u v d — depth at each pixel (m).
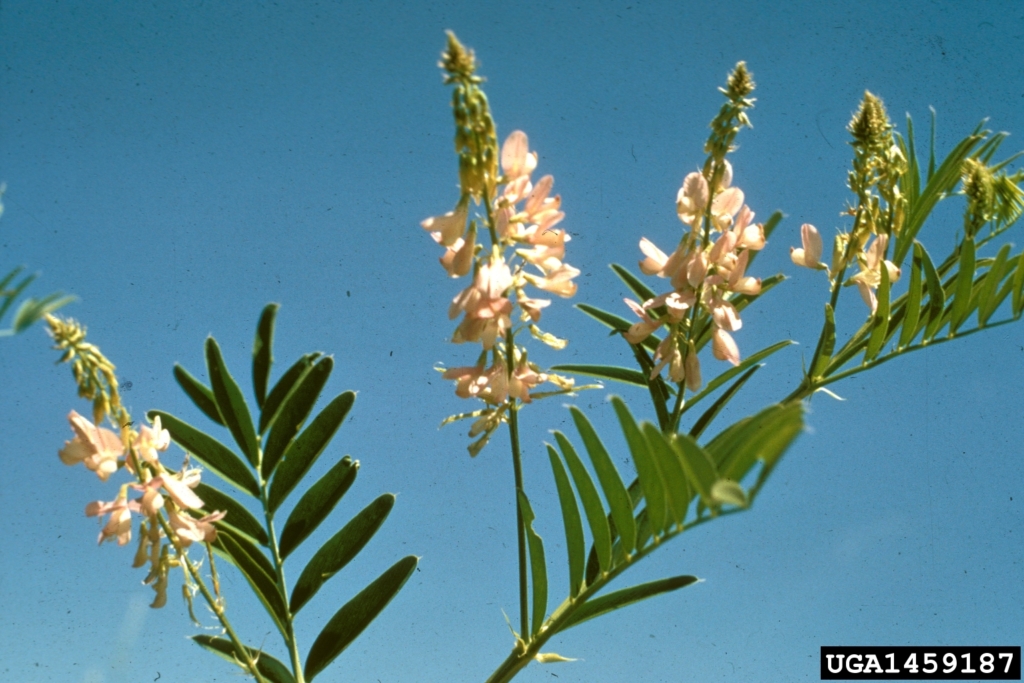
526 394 0.40
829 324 0.42
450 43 0.37
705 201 0.40
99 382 0.38
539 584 0.40
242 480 0.41
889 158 0.42
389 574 0.41
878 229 0.42
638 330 0.41
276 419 0.41
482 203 0.38
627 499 0.37
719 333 0.40
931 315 0.42
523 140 0.38
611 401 0.34
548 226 0.39
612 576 0.38
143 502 0.38
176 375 0.41
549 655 0.40
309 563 0.41
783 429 0.32
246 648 0.40
